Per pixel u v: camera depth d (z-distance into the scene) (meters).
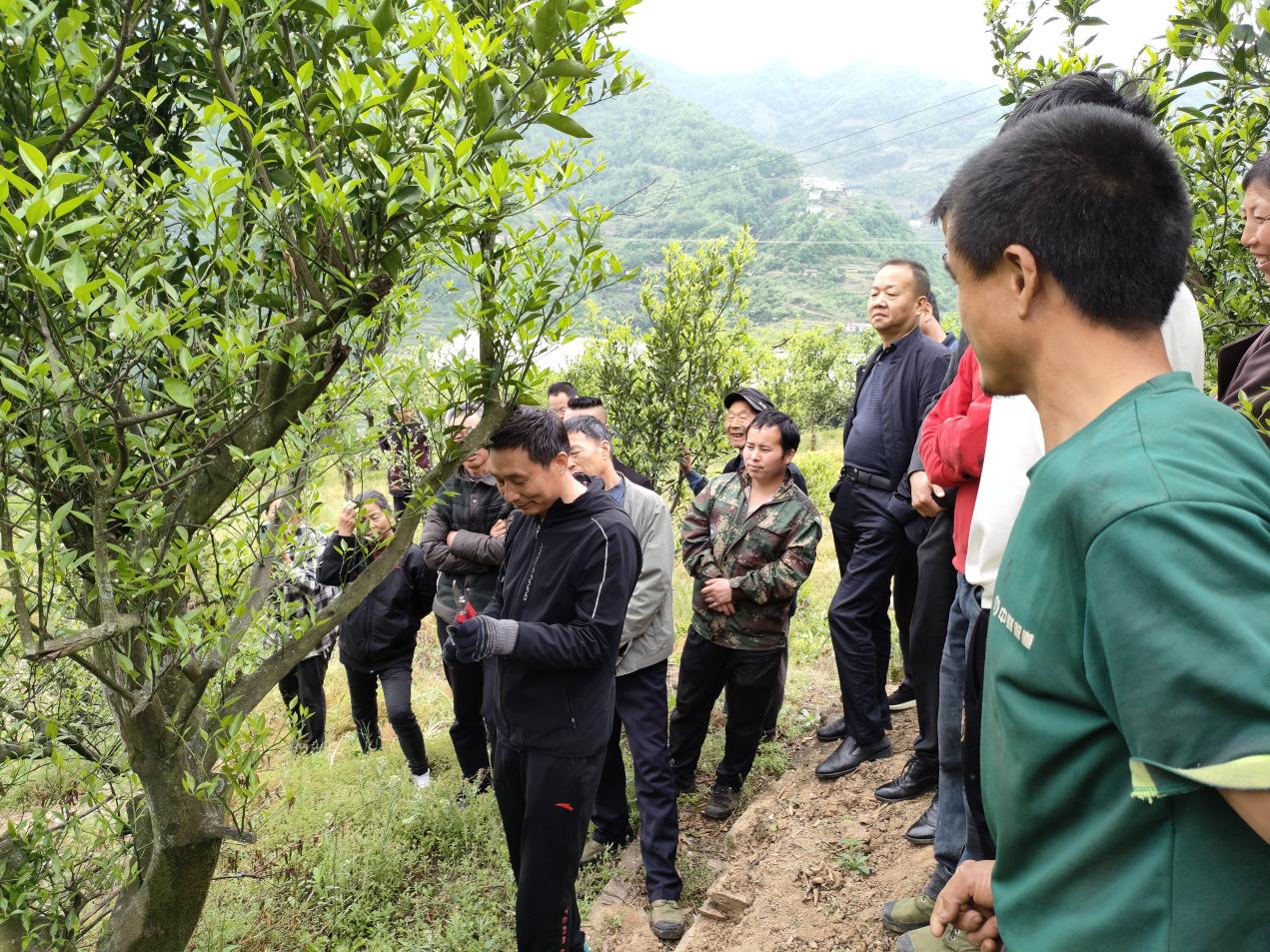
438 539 4.12
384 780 4.45
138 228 1.50
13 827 1.93
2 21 1.24
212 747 1.84
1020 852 0.85
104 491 1.37
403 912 3.46
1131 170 0.80
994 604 0.90
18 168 1.32
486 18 1.78
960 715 2.38
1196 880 0.67
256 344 1.49
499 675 2.62
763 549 3.61
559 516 2.61
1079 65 3.14
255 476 1.86
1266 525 0.67
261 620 2.12
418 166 1.48
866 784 3.56
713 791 3.94
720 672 3.84
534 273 1.76
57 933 1.89
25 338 1.36
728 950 2.89
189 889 1.78
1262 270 1.97
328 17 1.48
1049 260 0.82
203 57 1.60
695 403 6.74
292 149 1.48
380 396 2.06
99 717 2.17
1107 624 0.68
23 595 1.45
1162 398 0.76
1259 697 0.59
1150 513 0.67
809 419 20.14
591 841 3.76
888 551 3.60
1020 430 1.86
